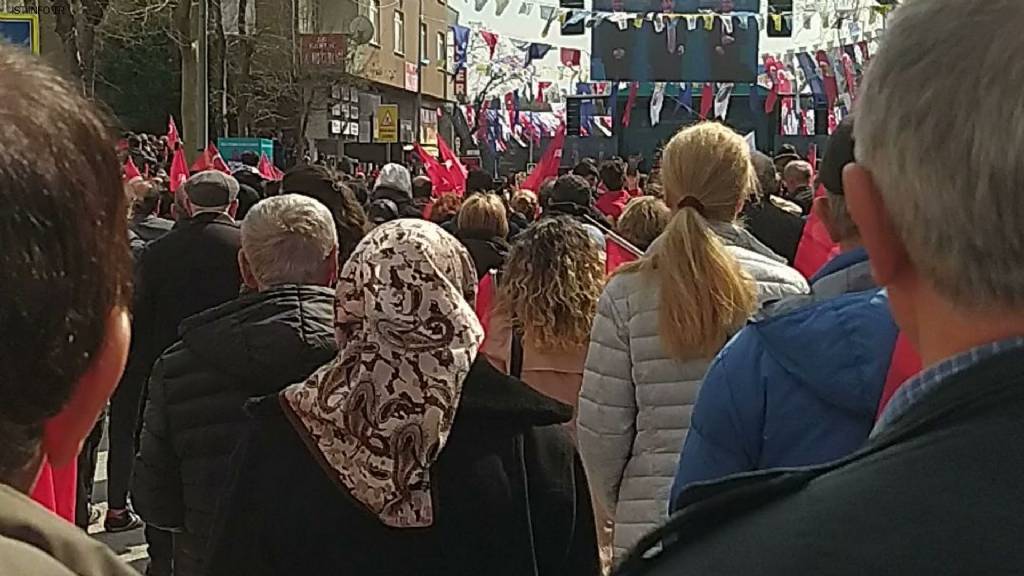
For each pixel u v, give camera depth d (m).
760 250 3.55
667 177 3.54
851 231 2.73
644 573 1.24
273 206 3.61
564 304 4.67
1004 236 1.13
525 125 37.88
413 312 2.59
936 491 1.08
